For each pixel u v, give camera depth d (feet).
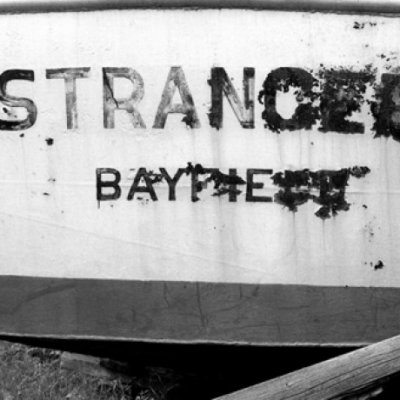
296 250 13.85
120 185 13.82
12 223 14.05
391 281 13.94
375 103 13.76
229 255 13.84
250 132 13.70
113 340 14.05
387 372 12.61
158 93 13.70
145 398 17.39
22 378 19.60
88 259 13.98
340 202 13.82
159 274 13.91
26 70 13.84
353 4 13.66
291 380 12.71
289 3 13.61
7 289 14.16
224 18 13.62
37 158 13.92
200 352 14.28
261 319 13.92
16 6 13.80
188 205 13.79
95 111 13.78
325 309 13.93
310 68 13.69
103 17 13.70
